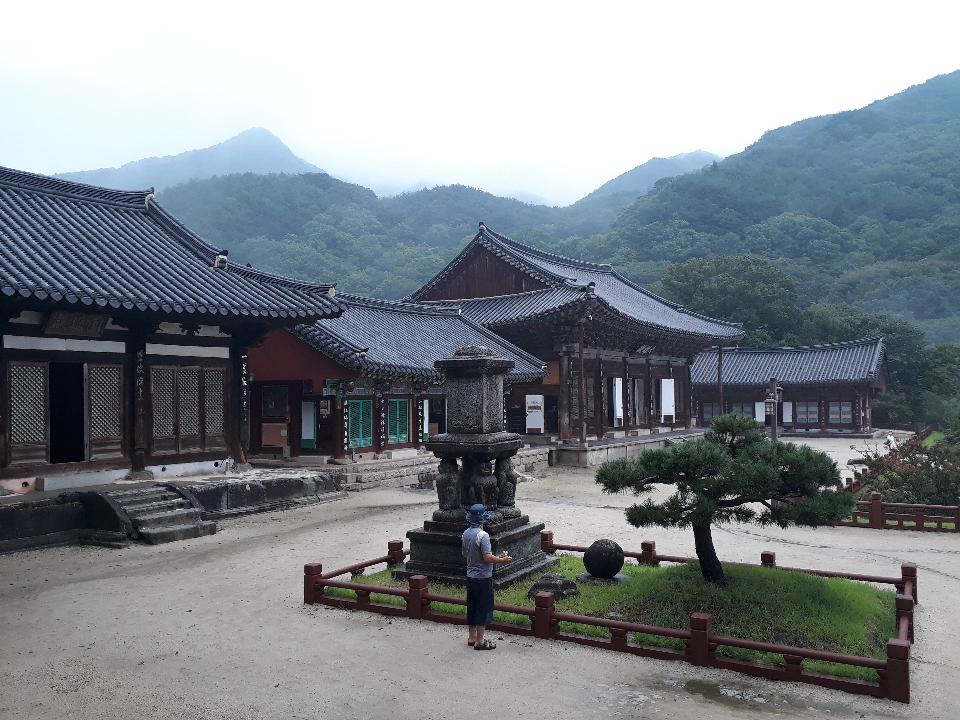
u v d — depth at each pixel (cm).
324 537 1822
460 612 1159
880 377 6284
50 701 854
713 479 1133
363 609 1204
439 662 977
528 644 1047
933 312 11506
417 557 1366
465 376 1378
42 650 1022
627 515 1194
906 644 874
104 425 2005
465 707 838
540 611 1071
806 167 17750
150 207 2595
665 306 5862
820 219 13900
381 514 2161
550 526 2023
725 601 1112
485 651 1017
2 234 1933
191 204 17025
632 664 974
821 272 12275
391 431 2911
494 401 1405
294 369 2700
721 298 7675
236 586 1361
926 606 1288
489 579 1037
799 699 873
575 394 3869
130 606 1234
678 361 5303
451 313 3856
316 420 2741
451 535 1315
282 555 1622
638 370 4709
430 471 2855
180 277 2138
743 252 13012
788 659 924
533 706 841
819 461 1119
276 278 2405
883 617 1144
